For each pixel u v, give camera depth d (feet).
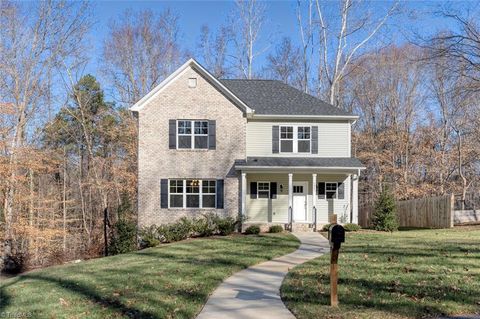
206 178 73.67
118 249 66.18
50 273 42.86
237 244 55.57
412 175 130.93
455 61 69.10
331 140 78.28
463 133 120.16
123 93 130.62
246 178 77.41
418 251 42.27
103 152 121.49
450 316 21.75
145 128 73.77
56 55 96.94
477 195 127.03
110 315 24.14
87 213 115.85
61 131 113.19
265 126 77.87
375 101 138.62
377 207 72.38
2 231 81.35
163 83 73.77
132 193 109.70
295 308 24.07
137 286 31.48
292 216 73.82
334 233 23.97
